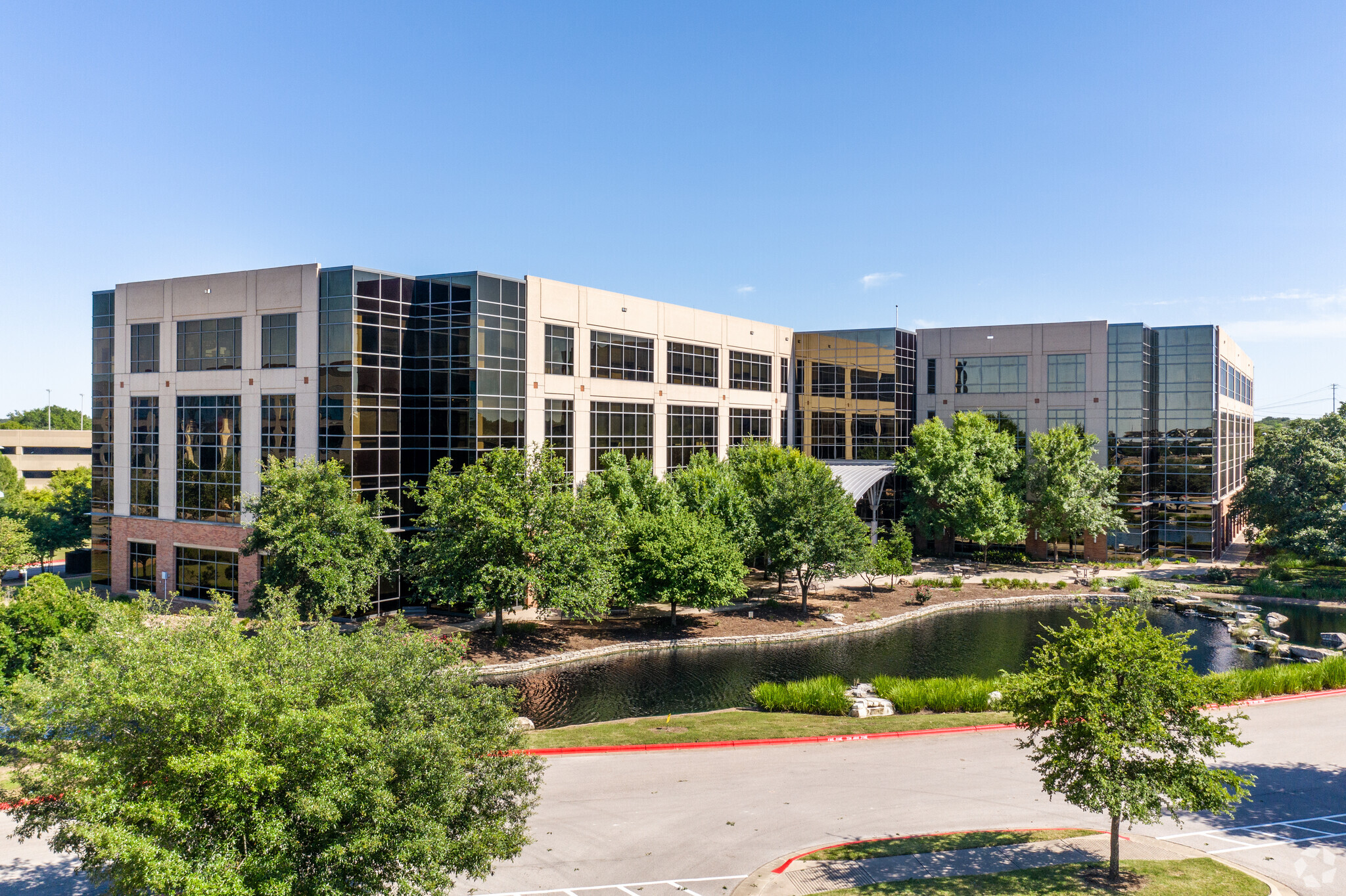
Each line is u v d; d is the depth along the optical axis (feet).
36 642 86.63
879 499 221.25
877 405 234.79
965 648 135.64
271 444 150.82
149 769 38.17
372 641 49.14
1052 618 159.12
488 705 51.90
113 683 37.96
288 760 38.93
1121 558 216.95
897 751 84.89
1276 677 105.09
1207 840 62.95
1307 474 210.18
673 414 198.39
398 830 41.45
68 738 39.45
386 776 40.78
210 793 36.55
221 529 154.81
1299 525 201.26
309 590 120.37
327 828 38.88
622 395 183.73
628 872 57.57
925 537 222.48
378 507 133.69
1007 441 214.28
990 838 62.95
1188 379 219.20
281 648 44.09
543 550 128.36
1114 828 55.11
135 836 34.53
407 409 155.84
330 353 145.18
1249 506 227.81
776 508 156.76
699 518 158.40
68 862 57.11
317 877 38.73
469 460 151.23
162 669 38.29
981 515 200.13
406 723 44.24
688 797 71.87
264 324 151.12
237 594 152.97
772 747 86.43
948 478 207.00
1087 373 222.89
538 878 56.54
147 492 165.27
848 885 54.65
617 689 112.57
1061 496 203.00
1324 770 78.28
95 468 171.53
